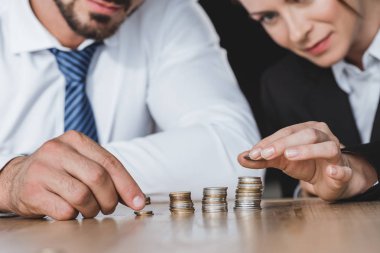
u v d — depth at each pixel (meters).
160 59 2.51
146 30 2.53
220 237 0.81
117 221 1.17
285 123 2.79
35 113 2.31
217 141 2.08
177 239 0.81
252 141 2.16
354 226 0.92
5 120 2.29
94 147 1.34
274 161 1.46
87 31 2.18
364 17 2.48
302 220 1.05
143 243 0.78
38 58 2.29
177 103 2.36
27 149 2.32
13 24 2.28
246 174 2.06
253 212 1.28
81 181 1.28
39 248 0.79
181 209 1.34
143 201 1.31
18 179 1.38
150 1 2.56
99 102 2.42
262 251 0.66
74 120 2.32
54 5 2.19
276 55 4.36
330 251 0.66
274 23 2.54
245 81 4.41
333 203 1.55
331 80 2.65
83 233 0.95
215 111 2.23
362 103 2.65
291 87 2.75
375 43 2.52
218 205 1.33
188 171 1.99
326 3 2.37
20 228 1.13
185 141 2.04
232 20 4.35
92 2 2.12
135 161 1.96
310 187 2.03
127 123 2.50
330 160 1.47
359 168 1.60
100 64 2.41
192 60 2.47
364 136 2.67
